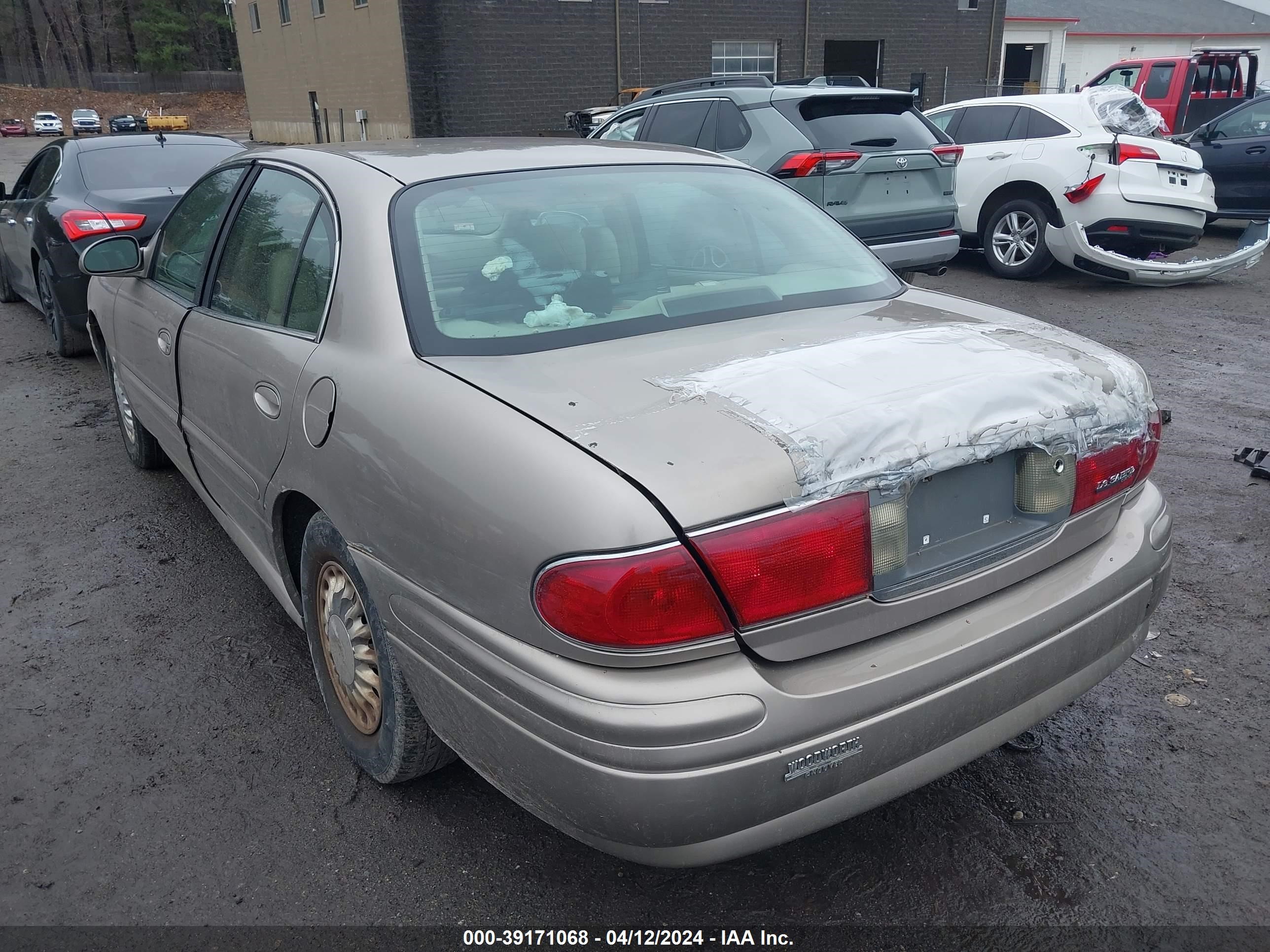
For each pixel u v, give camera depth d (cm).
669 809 172
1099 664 231
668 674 173
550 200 274
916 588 197
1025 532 215
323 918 225
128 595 379
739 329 242
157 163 723
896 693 188
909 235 754
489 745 195
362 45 2398
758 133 752
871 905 227
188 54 6912
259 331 282
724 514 170
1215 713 296
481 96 2200
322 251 264
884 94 757
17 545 423
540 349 227
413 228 251
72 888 234
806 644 184
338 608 259
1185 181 895
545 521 174
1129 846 243
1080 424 211
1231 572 381
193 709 306
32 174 803
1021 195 937
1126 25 3625
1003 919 222
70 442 555
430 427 202
